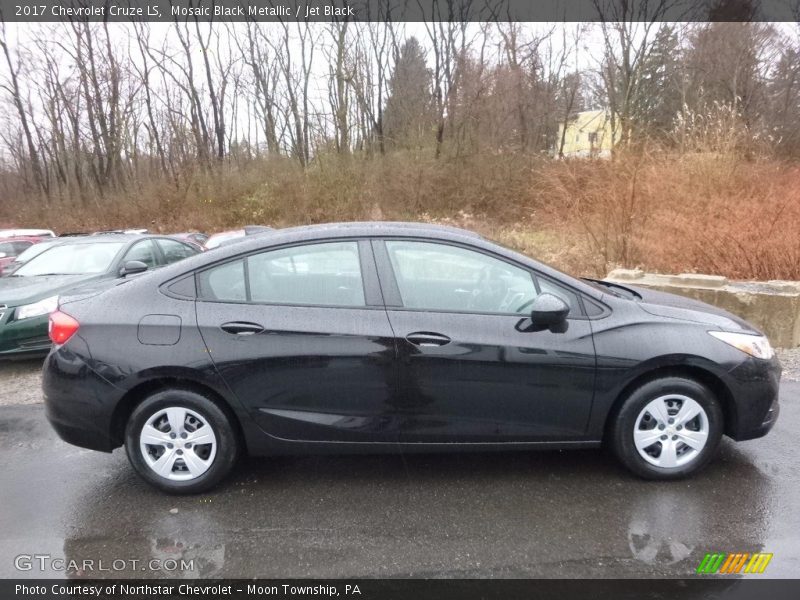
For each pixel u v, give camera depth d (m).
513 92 22.53
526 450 3.29
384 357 3.06
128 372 3.04
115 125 25.97
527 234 13.48
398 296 3.16
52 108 27.05
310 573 2.51
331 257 3.21
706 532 2.73
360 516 2.94
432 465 3.49
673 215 8.72
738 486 3.13
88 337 3.10
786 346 5.87
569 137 24.25
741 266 7.70
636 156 9.77
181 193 22.05
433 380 3.08
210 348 3.05
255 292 3.17
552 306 2.97
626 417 3.14
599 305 3.20
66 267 6.89
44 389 3.19
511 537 2.72
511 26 23.78
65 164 27.73
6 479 3.45
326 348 3.06
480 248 3.24
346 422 3.12
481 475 3.34
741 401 3.13
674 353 3.07
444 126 21.44
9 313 5.66
